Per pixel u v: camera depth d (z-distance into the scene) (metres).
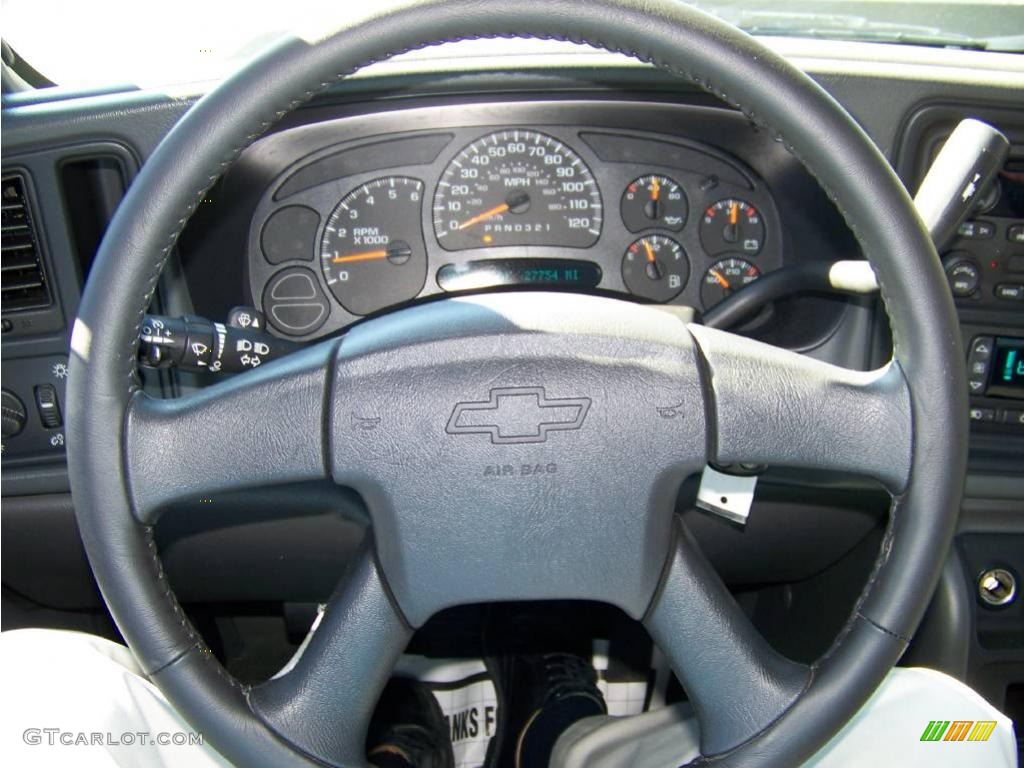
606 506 0.90
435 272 1.51
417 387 0.88
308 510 1.29
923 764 1.12
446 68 1.38
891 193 0.84
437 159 1.48
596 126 1.47
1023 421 1.43
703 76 0.83
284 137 1.42
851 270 1.24
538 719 1.52
